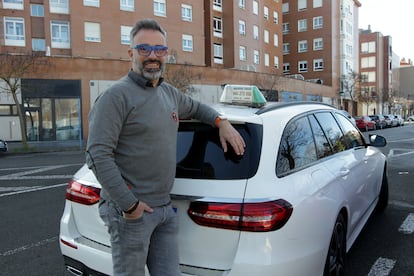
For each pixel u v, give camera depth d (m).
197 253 2.38
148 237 2.14
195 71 29.56
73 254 2.86
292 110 3.16
